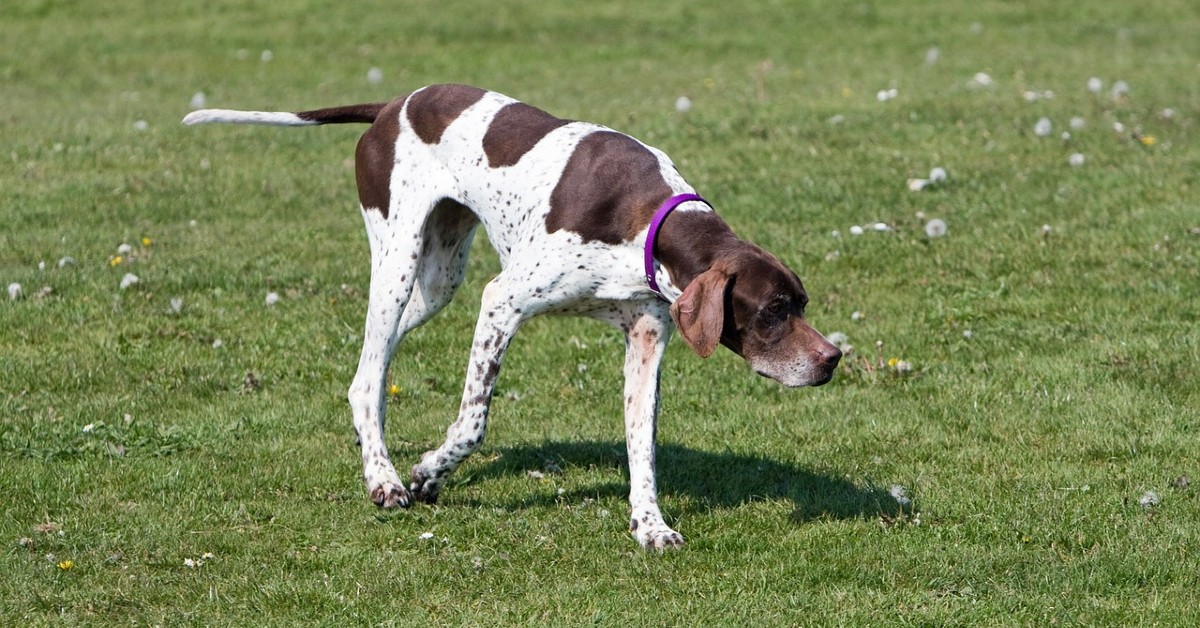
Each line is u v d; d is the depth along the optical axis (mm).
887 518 9039
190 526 8867
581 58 29641
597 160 8836
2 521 8812
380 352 9516
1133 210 16172
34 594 7730
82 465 9812
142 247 15359
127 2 34062
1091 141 19172
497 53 30062
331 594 7840
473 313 13461
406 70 28359
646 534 8617
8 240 15414
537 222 8844
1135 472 9820
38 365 11742
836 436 10695
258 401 11266
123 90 26172
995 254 14867
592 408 11406
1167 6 34594
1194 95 22578
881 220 16109
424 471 9250
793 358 8289
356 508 9227
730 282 8273
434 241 9797
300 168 19266
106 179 18250
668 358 12453
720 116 21328
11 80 27141
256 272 14469
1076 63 27156
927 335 12859
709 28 32656
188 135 21188
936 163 18328
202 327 12867
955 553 8438
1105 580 8070
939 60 28047
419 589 7941
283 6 33938
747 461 10234
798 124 20547
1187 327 12758
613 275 8727
